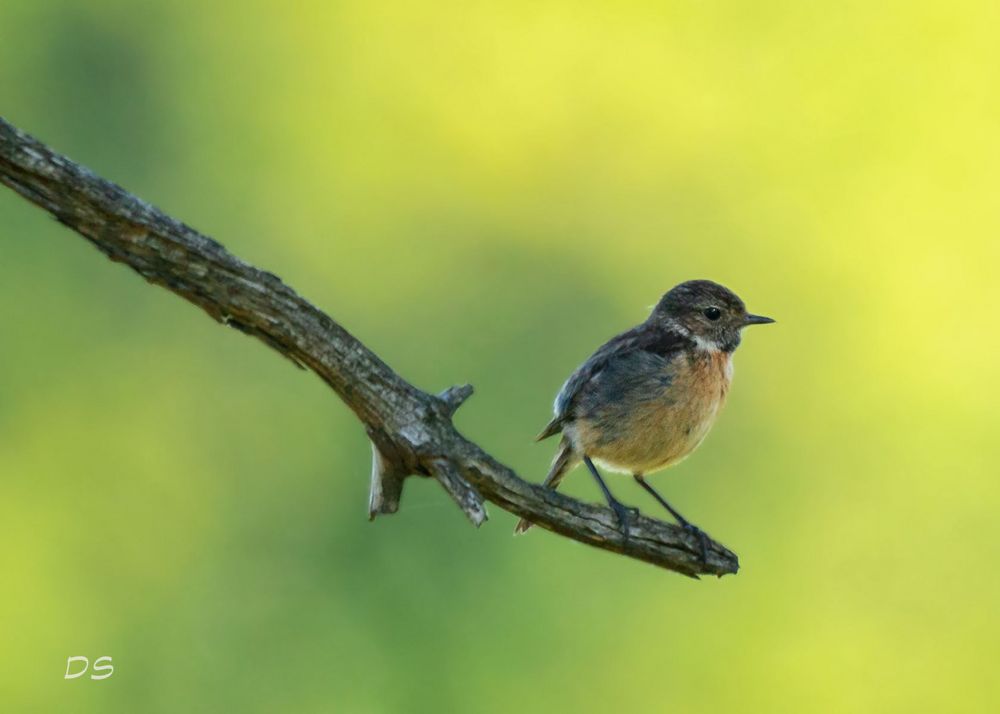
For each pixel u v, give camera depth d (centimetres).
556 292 1552
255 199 1577
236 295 579
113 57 1573
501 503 657
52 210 555
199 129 1587
